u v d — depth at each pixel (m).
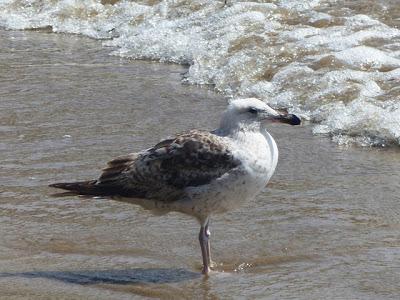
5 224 11.27
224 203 9.68
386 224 11.12
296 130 15.03
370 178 12.75
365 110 14.95
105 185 9.92
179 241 10.80
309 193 12.20
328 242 10.65
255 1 21.94
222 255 10.42
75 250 10.54
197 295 9.37
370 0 21.12
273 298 9.20
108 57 20.00
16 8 24.14
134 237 10.90
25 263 10.17
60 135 14.58
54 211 11.66
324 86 16.45
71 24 22.95
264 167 9.61
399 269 9.80
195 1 22.52
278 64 17.83
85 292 9.40
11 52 20.42
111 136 14.51
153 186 9.73
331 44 18.47
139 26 22.12
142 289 9.48
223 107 16.14
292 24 20.19
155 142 14.14
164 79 18.16
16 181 12.66
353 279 9.61
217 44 19.31
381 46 18.23
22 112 15.77
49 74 18.38
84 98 16.66
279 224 11.23
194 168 9.55
